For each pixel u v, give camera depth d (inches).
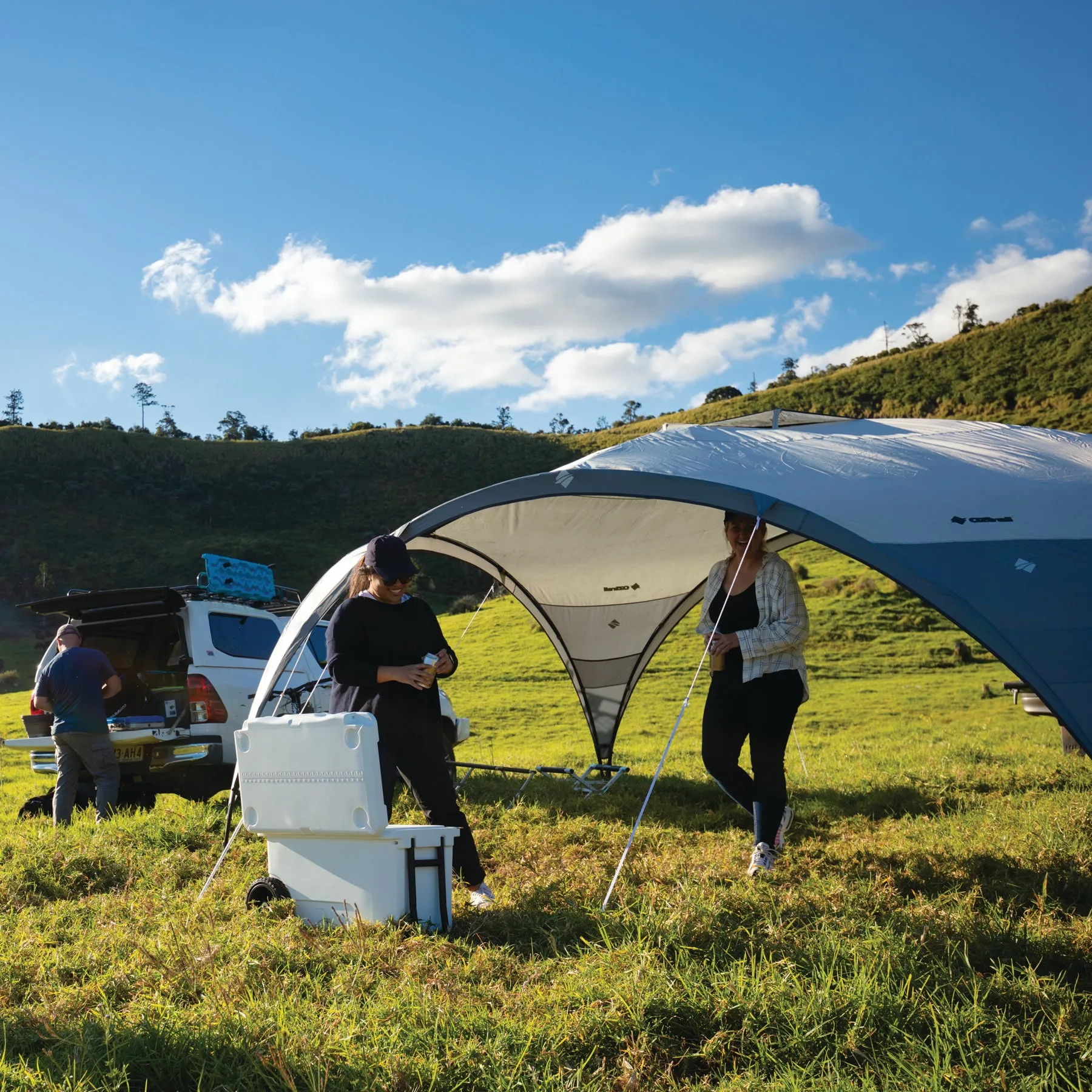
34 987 131.6
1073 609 149.6
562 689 972.6
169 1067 103.3
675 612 356.8
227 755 310.2
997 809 251.0
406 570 178.9
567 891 176.4
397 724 175.8
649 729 706.2
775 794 197.0
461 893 179.0
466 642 1304.1
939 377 3789.4
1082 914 160.4
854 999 114.7
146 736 298.4
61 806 288.7
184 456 4352.9
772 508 167.9
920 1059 103.8
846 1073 101.1
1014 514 175.0
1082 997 120.6
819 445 210.4
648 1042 108.2
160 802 334.6
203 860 219.9
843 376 4347.9
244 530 3676.2
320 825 159.2
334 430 5684.1
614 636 361.1
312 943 146.6
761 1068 104.1
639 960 128.7
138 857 218.2
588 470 185.9
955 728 599.5
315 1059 103.7
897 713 753.6
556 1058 105.4
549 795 316.5
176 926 156.0
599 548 304.3
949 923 146.5
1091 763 320.2
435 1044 107.8
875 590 1349.7
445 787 178.2
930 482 187.2
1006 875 182.9
